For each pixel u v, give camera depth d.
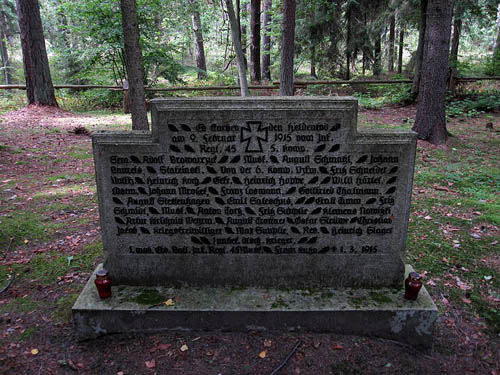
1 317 3.39
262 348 3.03
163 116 3.12
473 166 7.81
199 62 23.38
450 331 3.30
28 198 6.02
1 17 30.75
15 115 12.52
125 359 2.96
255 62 20.59
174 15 19.81
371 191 3.24
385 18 18.19
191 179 3.24
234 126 3.12
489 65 18.09
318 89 17.08
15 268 4.15
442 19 8.65
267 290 3.39
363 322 3.11
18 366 2.88
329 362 2.91
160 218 3.33
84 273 4.11
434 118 9.18
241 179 3.23
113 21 13.83
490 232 4.89
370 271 3.39
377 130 3.19
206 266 3.41
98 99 15.27
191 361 2.92
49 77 13.83
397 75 18.45
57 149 8.83
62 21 20.72
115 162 3.22
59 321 3.37
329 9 18.33
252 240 3.36
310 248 3.36
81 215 5.52
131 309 3.11
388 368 2.89
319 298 3.25
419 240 4.72
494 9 17.30
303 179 3.22
